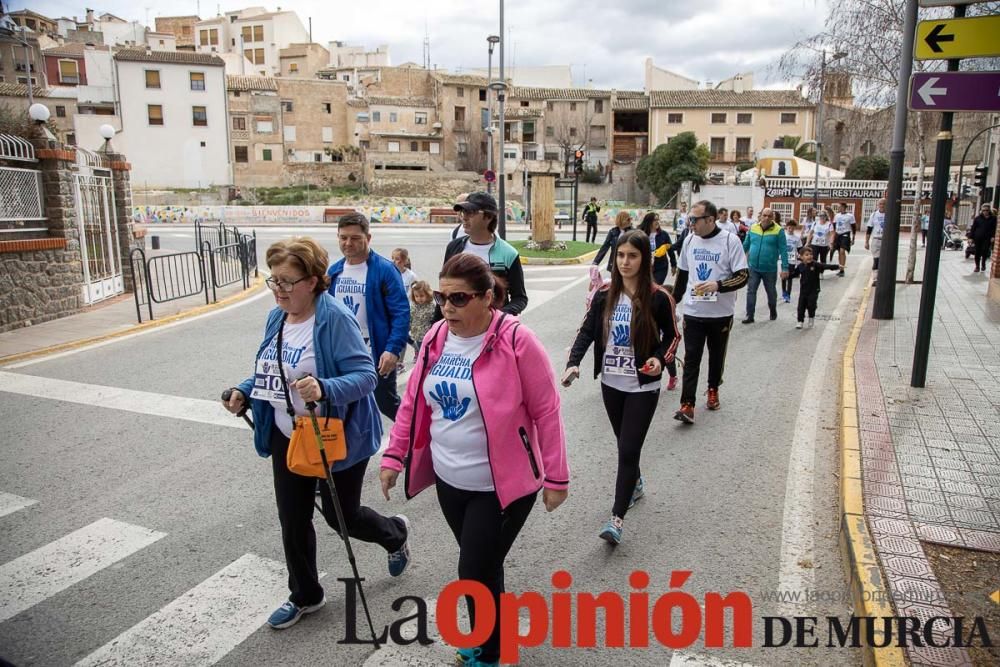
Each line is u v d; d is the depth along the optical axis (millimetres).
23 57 60750
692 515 4660
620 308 4500
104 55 61688
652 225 9875
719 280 6379
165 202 52625
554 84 76750
